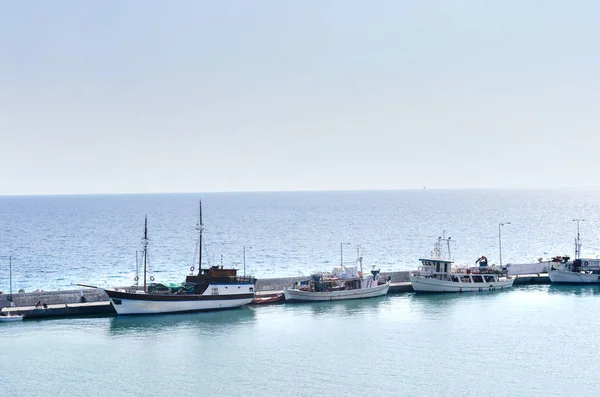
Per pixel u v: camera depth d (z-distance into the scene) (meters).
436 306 156.62
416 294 172.88
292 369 108.69
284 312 149.62
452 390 98.94
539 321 140.12
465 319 142.25
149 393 98.62
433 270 176.62
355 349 119.44
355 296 165.25
